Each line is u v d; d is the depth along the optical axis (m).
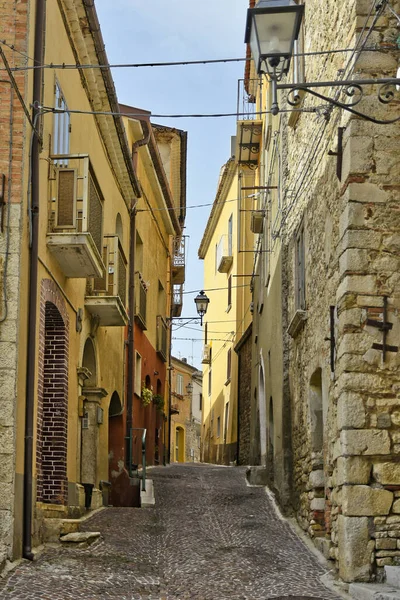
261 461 21.91
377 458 9.77
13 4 10.70
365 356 9.96
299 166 14.55
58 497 12.45
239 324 32.28
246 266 32.34
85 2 12.95
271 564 10.61
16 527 9.90
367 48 10.09
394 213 10.18
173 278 32.50
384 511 9.61
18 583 8.95
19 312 10.15
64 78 12.95
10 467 9.77
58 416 12.64
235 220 34.59
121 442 18.89
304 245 13.90
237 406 30.86
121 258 16.06
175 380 53.28
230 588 9.35
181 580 9.74
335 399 10.49
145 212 23.41
